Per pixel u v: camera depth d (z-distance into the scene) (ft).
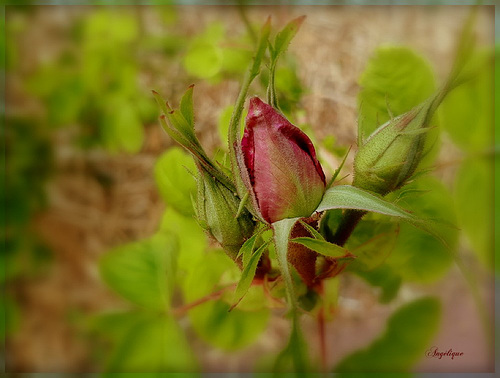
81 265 1.28
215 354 1.07
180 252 0.67
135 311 0.62
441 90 0.46
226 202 0.49
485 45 0.55
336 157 0.70
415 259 0.65
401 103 0.62
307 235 0.51
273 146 0.46
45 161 1.24
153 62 1.18
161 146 1.27
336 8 1.33
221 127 0.65
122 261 0.65
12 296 1.14
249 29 0.53
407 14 1.35
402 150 0.47
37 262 1.22
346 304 1.06
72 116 1.11
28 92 1.18
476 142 0.58
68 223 1.29
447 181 0.94
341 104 1.16
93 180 1.32
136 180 1.30
